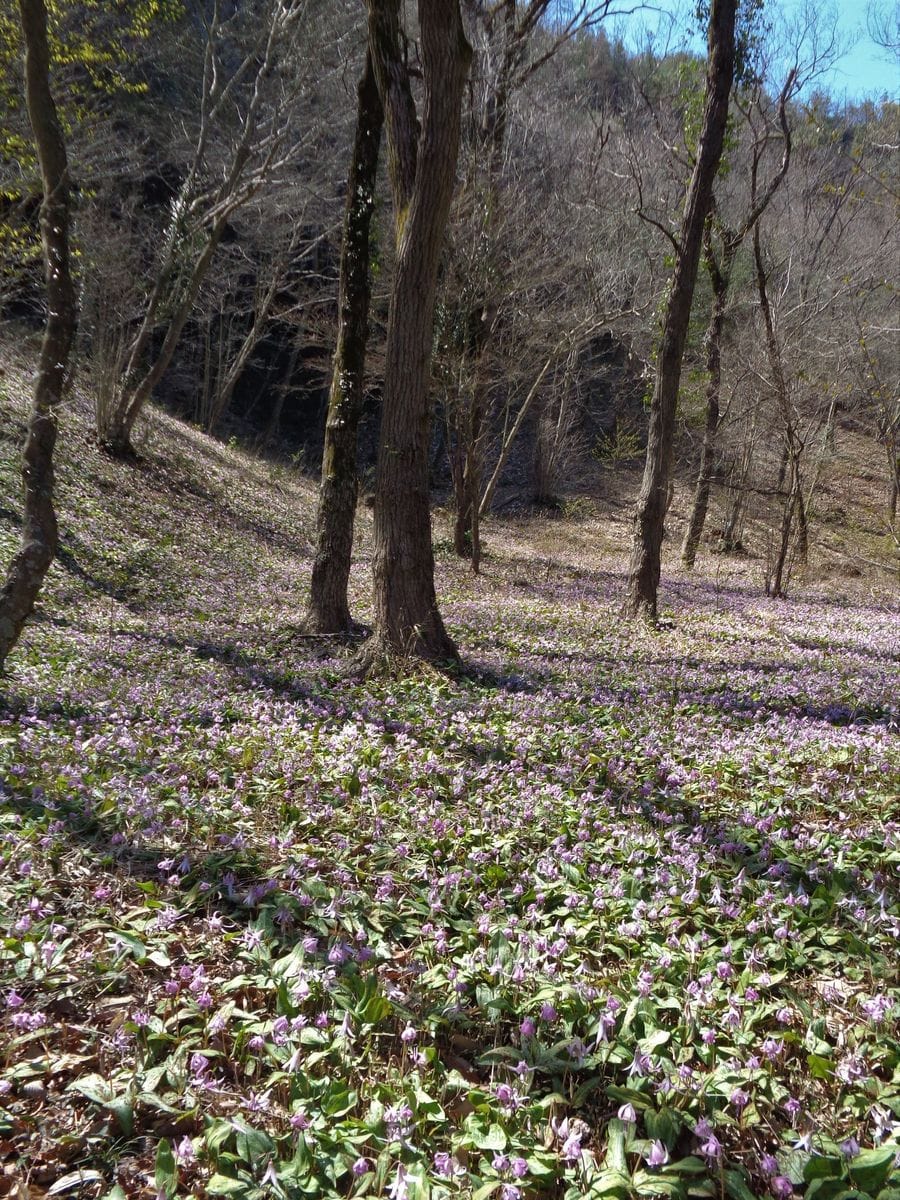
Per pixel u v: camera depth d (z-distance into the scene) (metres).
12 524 16.30
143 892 4.69
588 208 25.75
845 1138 3.06
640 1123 3.14
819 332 31.23
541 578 25.05
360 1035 3.56
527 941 4.06
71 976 3.89
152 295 23.66
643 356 38.97
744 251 35.12
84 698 8.62
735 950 4.27
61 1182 2.80
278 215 34.12
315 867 5.01
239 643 12.48
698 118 22.25
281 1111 3.14
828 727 8.48
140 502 21.66
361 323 12.67
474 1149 3.00
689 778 6.66
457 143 9.77
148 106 30.70
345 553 13.07
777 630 16.45
